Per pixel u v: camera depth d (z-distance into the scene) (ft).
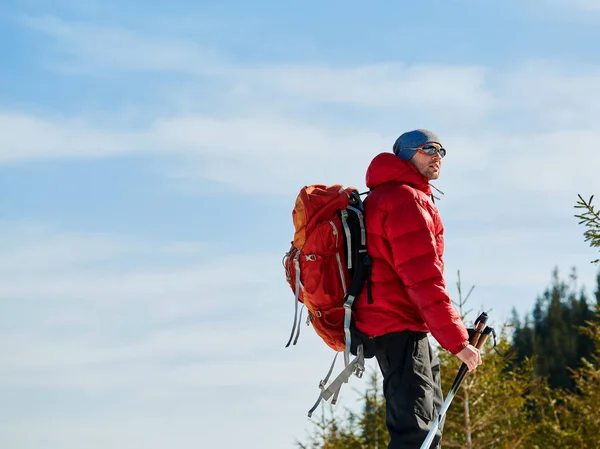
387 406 17.24
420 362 17.15
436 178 18.04
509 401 53.06
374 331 17.21
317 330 18.25
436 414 17.16
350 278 17.74
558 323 141.49
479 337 17.37
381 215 17.37
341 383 17.39
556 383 115.24
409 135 18.10
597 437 51.75
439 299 16.67
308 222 17.88
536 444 53.72
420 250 16.93
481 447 51.31
